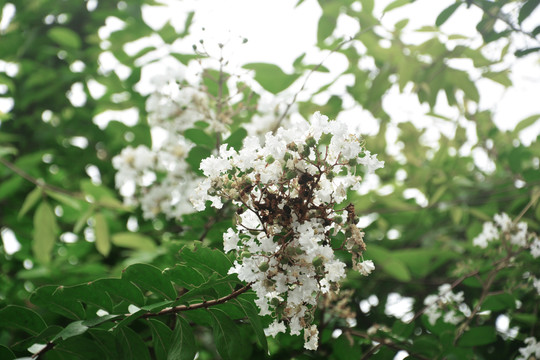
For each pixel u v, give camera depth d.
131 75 4.28
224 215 3.01
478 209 4.41
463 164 4.95
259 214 1.85
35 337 2.03
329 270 1.87
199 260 2.03
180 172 3.23
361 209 4.02
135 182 3.41
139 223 4.17
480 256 3.88
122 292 2.04
